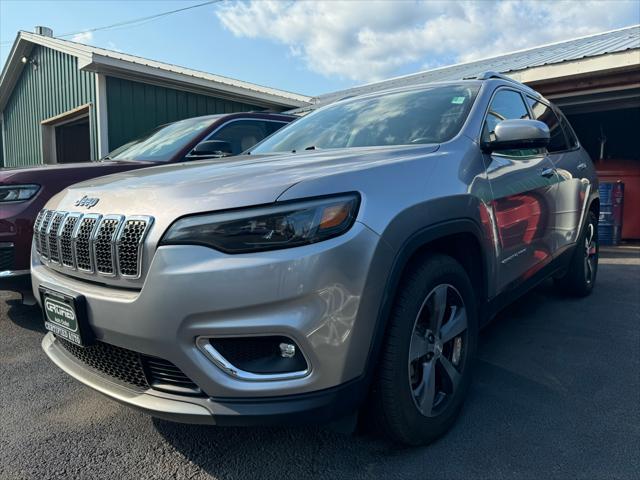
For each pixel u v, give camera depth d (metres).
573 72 8.29
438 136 2.72
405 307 2.01
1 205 3.66
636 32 10.89
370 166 2.06
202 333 1.74
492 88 3.19
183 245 1.77
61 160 14.42
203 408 1.79
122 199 2.04
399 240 1.94
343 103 3.68
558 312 4.22
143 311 1.80
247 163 2.39
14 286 3.71
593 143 12.16
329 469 2.10
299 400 1.76
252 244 1.73
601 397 2.68
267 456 2.21
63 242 2.23
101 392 2.05
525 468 2.07
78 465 2.17
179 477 2.08
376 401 2.01
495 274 2.71
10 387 2.95
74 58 11.90
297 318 1.72
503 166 2.84
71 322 2.06
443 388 2.35
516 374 2.98
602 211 8.70
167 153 4.74
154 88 10.98
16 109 15.96
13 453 2.27
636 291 4.94
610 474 2.02
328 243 1.76
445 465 2.10
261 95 12.41
